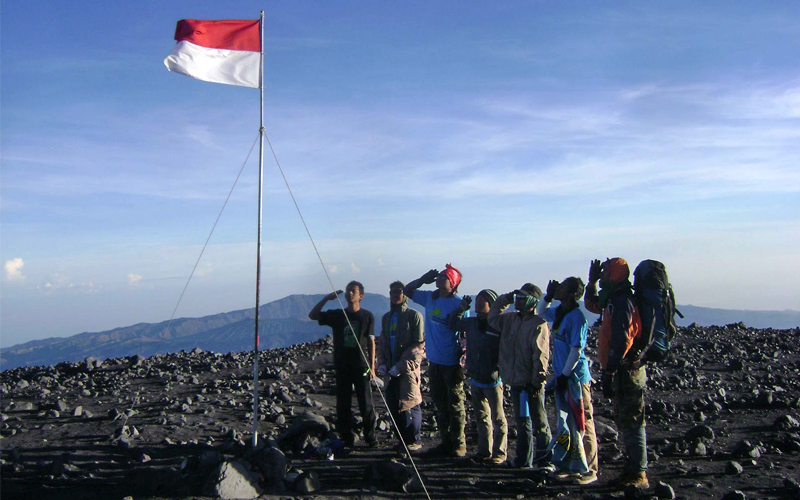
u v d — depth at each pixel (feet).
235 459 21.53
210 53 22.98
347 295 28.04
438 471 23.73
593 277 23.75
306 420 27.91
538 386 23.75
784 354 53.88
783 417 29.86
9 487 21.06
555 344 23.25
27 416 33.22
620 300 20.65
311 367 51.70
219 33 23.15
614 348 20.36
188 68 22.67
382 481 21.53
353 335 27.55
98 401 37.47
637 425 21.24
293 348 63.82
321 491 20.75
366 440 28.02
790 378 43.04
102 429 29.73
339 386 27.86
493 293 25.49
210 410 34.24
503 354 24.43
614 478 22.89
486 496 20.61
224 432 29.55
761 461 24.26
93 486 21.01
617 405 21.70
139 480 20.57
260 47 23.22
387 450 27.32
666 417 32.78
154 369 51.01
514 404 24.32
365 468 22.25
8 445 27.04
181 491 19.81
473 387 25.57
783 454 25.35
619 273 20.89
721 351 55.11
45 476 22.21
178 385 43.47
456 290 27.30
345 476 22.80
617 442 28.37
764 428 29.48
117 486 20.77
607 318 21.48
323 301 27.81
